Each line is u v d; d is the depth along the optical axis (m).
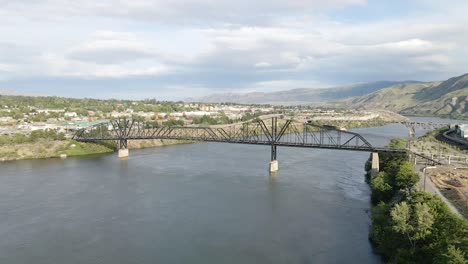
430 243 58.72
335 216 91.06
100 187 121.06
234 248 73.75
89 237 79.50
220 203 102.56
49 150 192.50
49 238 79.00
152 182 127.94
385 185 98.19
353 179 129.50
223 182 126.94
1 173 144.88
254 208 97.88
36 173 144.88
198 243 76.25
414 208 66.81
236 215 92.62
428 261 56.25
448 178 101.06
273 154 147.25
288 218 90.06
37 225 86.25
